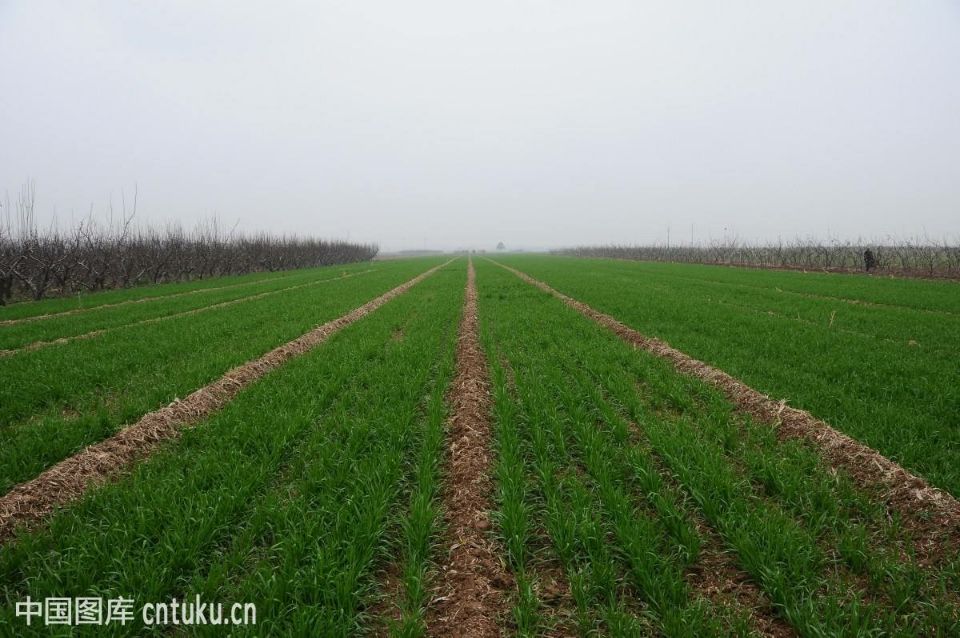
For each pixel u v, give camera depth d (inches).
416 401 304.3
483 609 139.3
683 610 132.6
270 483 204.7
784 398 288.4
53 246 1015.0
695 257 2731.3
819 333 482.3
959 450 220.2
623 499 183.2
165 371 368.8
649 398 309.4
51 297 975.0
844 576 150.2
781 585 139.9
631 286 1065.5
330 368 373.1
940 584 140.1
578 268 1985.7
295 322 597.3
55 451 225.8
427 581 151.0
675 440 230.7
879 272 1385.3
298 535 160.2
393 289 1125.7
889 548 160.7
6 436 244.8
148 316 657.0
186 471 209.5
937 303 689.6
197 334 505.0
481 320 617.3
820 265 1745.8
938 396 278.4
